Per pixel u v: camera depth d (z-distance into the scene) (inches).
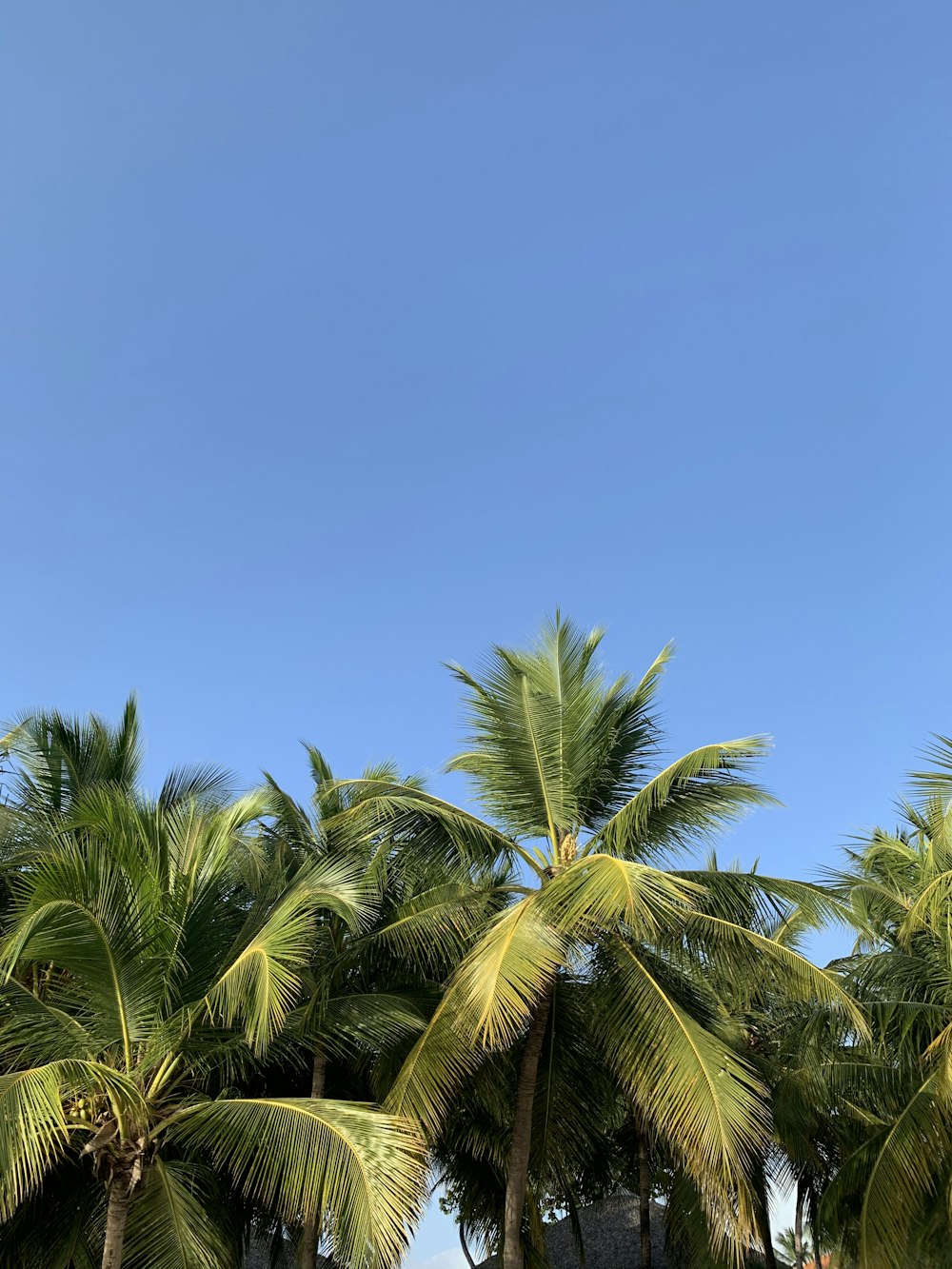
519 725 661.3
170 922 516.4
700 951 612.1
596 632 693.3
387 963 669.3
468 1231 843.4
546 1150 643.5
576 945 562.6
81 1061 466.6
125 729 737.0
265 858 627.5
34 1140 436.8
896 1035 684.7
